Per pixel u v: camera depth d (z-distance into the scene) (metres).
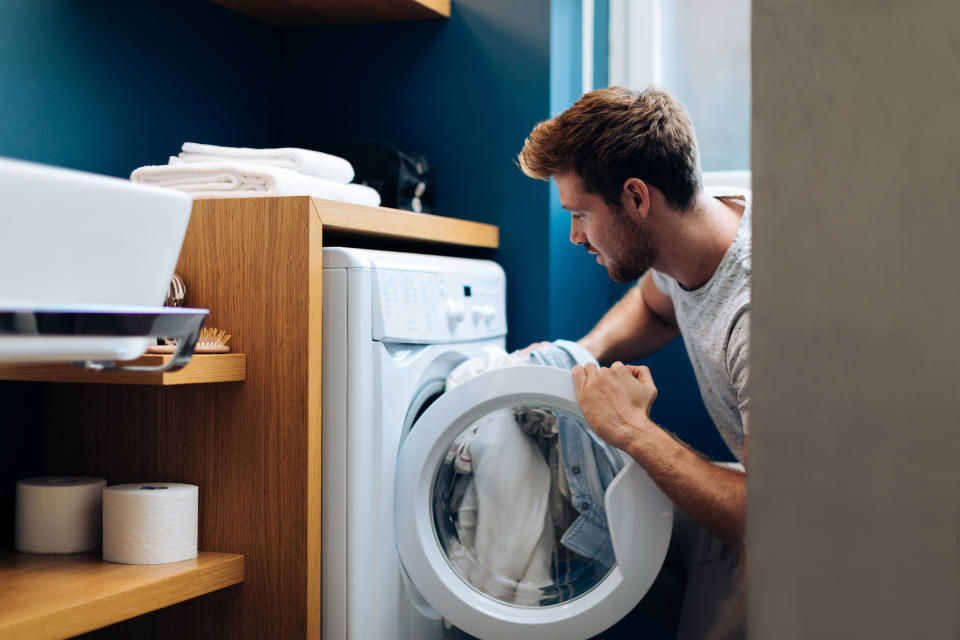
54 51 1.59
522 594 1.51
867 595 0.61
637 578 1.43
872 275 0.61
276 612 1.39
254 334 1.39
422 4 1.99
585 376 1.44
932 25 0.59
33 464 1.58
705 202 1.55
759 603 0.64
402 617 1.53
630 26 2.27
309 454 1.37
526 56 2.03
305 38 2.23
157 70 1.83
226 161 1.57
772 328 0.63
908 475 0.60
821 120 0.62
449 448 1.51
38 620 1.09
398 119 2.15
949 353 0.59
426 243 1.88
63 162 1.61
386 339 1.45
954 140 0.59
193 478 1.44
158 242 0.73
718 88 2.22
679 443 1.41
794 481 0.63
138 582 1.25
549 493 1.52
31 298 0.64
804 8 0.62
